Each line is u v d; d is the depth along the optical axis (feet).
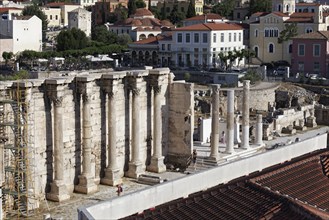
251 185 129.90
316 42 502.79
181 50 558.56
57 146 189.57
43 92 188.44
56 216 173.99
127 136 220.64
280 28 569.64
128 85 217.15
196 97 382.42
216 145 230.07
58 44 611.06
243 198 125.29
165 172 225.56
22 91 179.83
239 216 118.01
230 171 167.84
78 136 201.46
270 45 576.61
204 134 271.28
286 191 134.62
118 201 135.54
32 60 549.95
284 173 145.07
